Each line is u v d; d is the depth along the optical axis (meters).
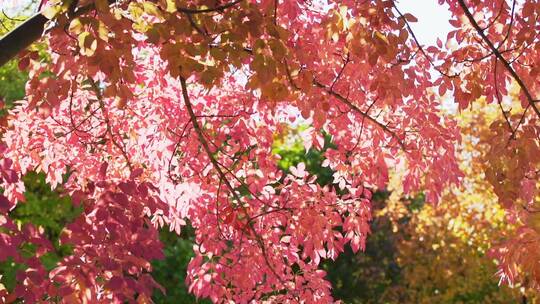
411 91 5.50
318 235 6.23
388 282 20.66
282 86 4.44
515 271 5.45
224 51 4.24
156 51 6.18
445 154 6.13
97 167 6.22
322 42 5.32
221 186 6.41
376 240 21.06
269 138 6.44
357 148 6.32
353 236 6.34
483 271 17.05
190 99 6.31
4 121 5.70
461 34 5.57
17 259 3.90
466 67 5.57
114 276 3.96
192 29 4.27
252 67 4.19
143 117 6.23
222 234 6.41
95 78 5.61
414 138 6.20
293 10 5.29
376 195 21.12
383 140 6.16
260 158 6.45
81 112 6.08
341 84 5.72
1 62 4.20
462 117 14.48
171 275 15.72
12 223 3.80
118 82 4.37
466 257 16.52
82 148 6.17
